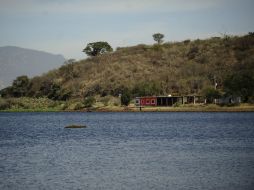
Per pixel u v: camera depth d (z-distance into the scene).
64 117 198.12
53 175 54.81
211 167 59.19
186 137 101.38
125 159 67.00
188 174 54.81
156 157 68.88
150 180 51.78
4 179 52.69
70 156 70.75
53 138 103.25
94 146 84.75
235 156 68.88
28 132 123.56
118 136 106.12
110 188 48.28
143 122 154.25
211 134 107.94
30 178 53.16
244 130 117.69
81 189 47.94
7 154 74.12
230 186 48.31
